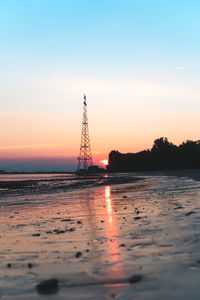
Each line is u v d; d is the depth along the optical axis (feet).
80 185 155.53
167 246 23.11
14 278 17.58
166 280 15.85
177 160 645.51
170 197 66.44
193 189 86.07
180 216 37.86
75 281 16.61
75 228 33.91
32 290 15.57
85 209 52.60
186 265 18.13
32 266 19.84
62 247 24.93
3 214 50.31
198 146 635.66
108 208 52.39
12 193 107.96
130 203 58.85
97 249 23.62
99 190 105.50
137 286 15.33
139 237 26.99
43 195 91.91
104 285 15.80
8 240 28.68
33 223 39.19
